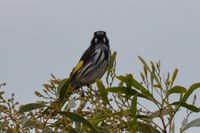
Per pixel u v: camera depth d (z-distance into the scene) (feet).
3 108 22.13
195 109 23.47
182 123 23.59
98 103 25.09
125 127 23.71
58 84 26.84
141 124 24.39
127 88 24.76
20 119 21.56
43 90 26.84
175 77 23.77
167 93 23.73
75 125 24.93
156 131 24.31
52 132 22.07
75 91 27.48
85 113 25.27
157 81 23.95
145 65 24.14
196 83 23.38
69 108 25.14
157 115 24.12
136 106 23.13
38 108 22.99
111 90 24.84
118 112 23.97
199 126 23.36
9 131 20.99
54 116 23.04
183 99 23.52
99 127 23.72
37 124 21.59
